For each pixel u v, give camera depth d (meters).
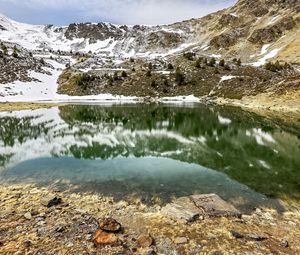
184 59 136.00
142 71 124.69
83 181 18.30
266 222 12.92
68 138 33.38
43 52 189.62
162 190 16.95
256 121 48.28
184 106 76.50
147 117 54.50
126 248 10.41
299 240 11.30
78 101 94.06
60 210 13.54
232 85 98.19
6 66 121.56
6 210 13.31
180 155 26.17
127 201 15.11
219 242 11.02
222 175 20.25
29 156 24.98
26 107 69.00
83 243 10.66
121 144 30.67
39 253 9.97
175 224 12.43
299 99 63.97
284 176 20.19
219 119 51.06
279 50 169.00
